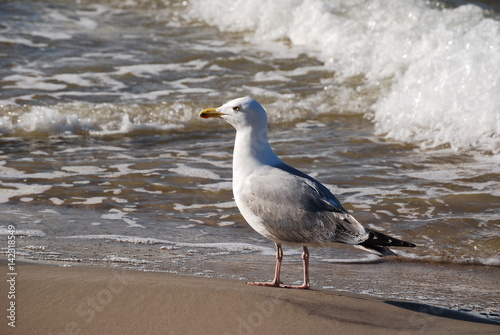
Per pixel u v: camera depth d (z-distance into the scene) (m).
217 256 9.16
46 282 7.30
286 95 17.14
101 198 11.34
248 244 9.77
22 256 8.54
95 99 16.66
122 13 23.92
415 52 18.64
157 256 8.96
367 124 15.77
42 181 12.04
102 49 20.20
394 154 13.73
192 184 12.09
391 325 6.85
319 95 17.25
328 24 20.83
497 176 12.34
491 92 15.19
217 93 17.17
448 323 7.03
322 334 6.52
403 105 16.09
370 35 19.91
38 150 13.85
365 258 9.45
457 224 10.32
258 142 8.35
